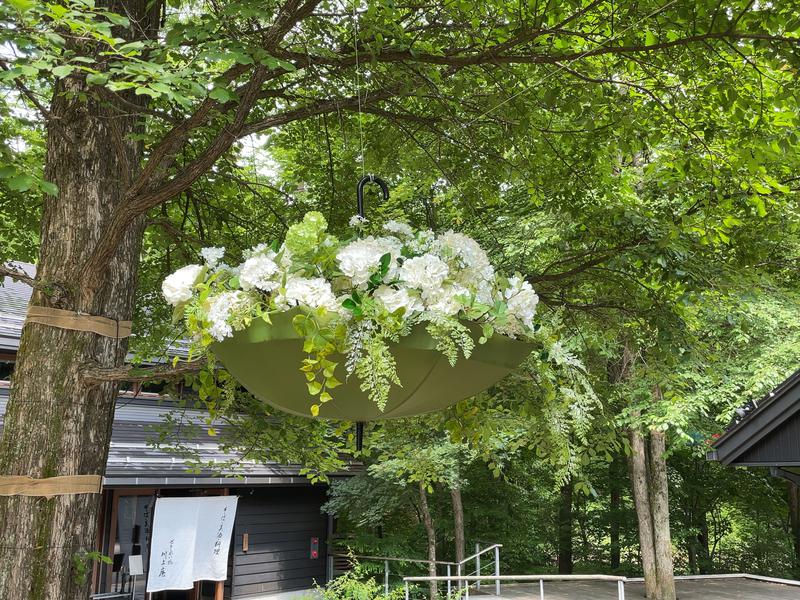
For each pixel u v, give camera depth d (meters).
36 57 2.20
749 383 8.43
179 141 3.12
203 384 2.76
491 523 14.48
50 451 2.76
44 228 3.02
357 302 1.62
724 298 4.73
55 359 2.81
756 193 4.18
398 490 11.88
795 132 3.87
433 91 3.93
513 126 4.39
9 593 2.63
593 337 5.46
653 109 4.38
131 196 2.71
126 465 8.02
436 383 1.76
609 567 17.25
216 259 1.94
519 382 2.80
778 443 5.69
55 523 2.74
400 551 12.11
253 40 2.91
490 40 3.95
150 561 8.13
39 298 2.85
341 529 12.71
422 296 1.69
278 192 5.21
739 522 17.30
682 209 4.89
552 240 6.83
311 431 5.34
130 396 9.50
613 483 16.50
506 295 1.92
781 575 15.96
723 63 3.85
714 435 10.66
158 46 2.70
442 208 5.89
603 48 3.59
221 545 8.69
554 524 16.98
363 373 1.57
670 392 4.55
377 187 5.23
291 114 3.52
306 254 1.70
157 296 5.38
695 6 3.55
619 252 4.32
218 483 8.86
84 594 2.80
